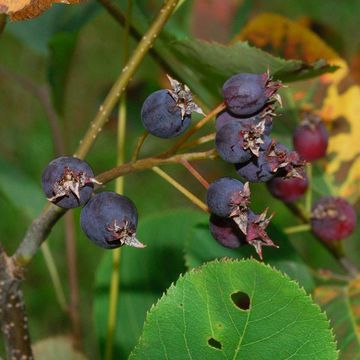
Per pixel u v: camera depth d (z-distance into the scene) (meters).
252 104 0.33
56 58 0.46
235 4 0.55
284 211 0.74
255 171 0.33
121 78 0.34
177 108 0.33
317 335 0.32
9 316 0.36
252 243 0.33
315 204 0.42
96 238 0.32
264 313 0.32
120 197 0.32
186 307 0.32
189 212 0.44
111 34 1.04
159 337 0.32
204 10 0.54
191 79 0.41
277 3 0.86
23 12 0.32
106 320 0.43
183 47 0.38
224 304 0.32
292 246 0.40
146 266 0.43
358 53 0.46
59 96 0.47
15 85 0.98
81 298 0.81
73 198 0.32
